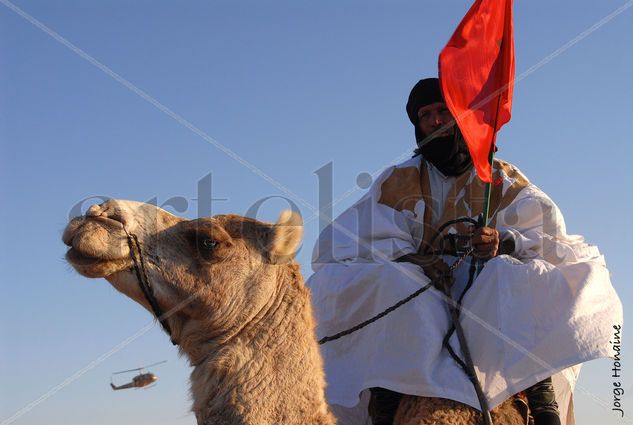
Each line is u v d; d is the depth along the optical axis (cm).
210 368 481
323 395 497
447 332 610
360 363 623
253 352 487
